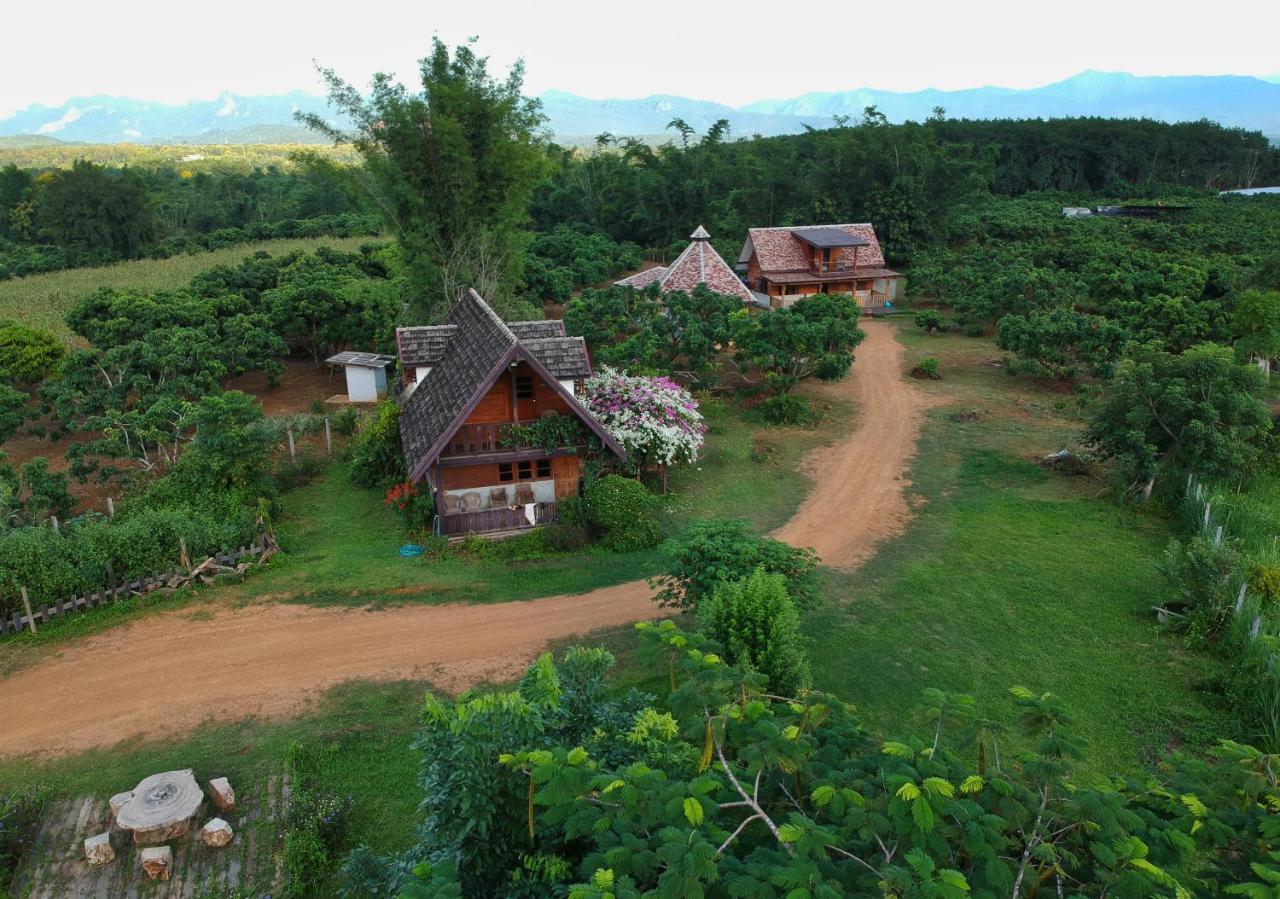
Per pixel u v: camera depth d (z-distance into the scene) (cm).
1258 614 2039
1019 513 3041
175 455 3597
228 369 4428
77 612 2333
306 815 1587
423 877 934
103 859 1500
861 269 6750
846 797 859
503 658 2134
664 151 9444
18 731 1852
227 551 2592
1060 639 2212
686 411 3312
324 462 3584
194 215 10875
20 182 10906
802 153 11556
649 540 2798
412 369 3453
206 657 2142
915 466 3541
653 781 877
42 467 2920
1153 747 1788
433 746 1123
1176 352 4703
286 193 12306
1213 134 12612
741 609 1822
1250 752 961
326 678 2052
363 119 4447
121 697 1975
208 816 1620
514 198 4759
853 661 2109
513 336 2670
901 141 8431
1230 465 2912
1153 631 2238
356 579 2567
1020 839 929
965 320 6041
